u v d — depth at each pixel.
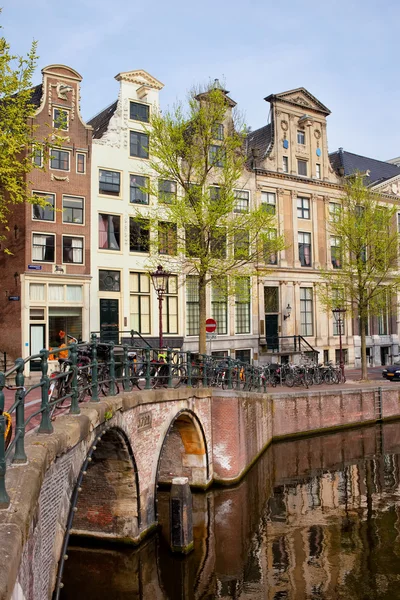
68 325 23.36
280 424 23.09
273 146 32.50
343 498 16.08
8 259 21.92
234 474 16.78
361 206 30.28
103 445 11.23
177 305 26.62
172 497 12.12
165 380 15.07
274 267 31.66
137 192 25.22
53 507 6.44
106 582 10.97
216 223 20.25
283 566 11.64
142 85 25.36
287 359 31.17
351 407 25.75
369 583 10.92
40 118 22.23
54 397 8.88
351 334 35.75
